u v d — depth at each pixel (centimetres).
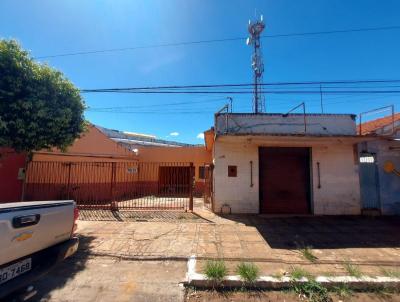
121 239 620
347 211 963
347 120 1018
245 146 982
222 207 955
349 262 477
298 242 604
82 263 480
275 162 1003
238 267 446
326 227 758
